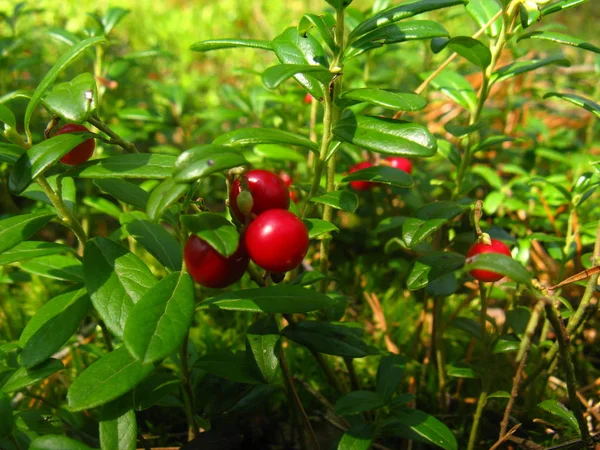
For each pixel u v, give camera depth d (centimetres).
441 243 13
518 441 11
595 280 10
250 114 19
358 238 19
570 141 20
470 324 12
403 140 8
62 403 12
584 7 48
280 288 9
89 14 17
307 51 10
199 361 10
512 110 22
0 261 8
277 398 13
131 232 10
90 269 8
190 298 8
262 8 43
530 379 11
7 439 9
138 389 9
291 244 7
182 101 20
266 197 8
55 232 19
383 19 9
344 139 9
